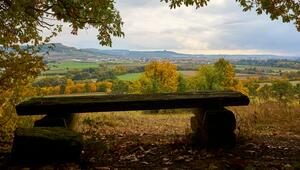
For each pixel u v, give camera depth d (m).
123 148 6.89
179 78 45.59
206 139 6.27
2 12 7.18
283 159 5.59
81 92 44.91
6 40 7.15
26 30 7.74
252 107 14.92
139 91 43.84
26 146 4.98
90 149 6.11
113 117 15.30
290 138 8.02
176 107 6.25
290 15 9.34
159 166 5.33
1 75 7.00
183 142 6.98
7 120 7.34
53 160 5.03
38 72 7.31
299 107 13.47
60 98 6.63
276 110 12.90
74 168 4.84
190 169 5.08
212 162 5.35
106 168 5.11
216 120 6.25
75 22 9.46
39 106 5.95
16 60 6.99
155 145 6.99
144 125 13.63
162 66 44.03
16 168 4.88
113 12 9.97
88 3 9.23
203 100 6.30
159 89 43.62
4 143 7.17
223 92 7.04
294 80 52.16
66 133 5.27
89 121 12.00
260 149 6.28
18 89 7.34
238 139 6.69
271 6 9.23
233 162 5.30
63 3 8.97
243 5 9.78
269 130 9.62
